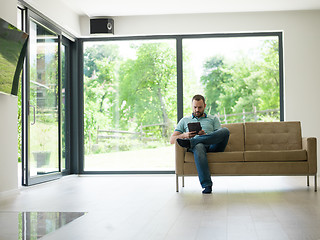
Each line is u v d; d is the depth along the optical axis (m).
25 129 5.42
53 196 4.56
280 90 6.97
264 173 4.79
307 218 3.10
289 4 6.50
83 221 3.06
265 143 5.39
